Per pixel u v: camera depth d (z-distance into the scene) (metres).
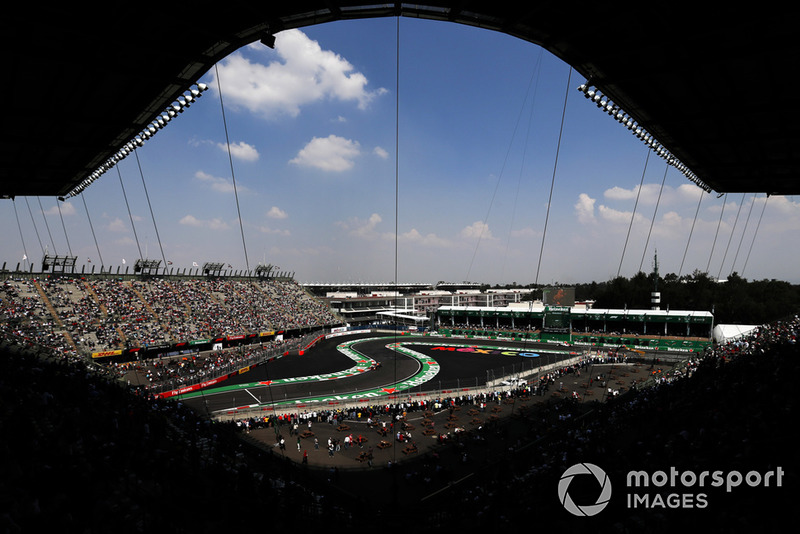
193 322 78.00
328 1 16.03
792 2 13.64
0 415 16.59
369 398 47.97
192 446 20.31
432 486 25.45
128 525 10.95
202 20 16.89
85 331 63.66
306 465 28.19
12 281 69.25
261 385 55.19
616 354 72.56
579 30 17.11
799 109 20.20
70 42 17.39
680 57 17.78
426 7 16.67
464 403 45.81
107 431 19.22
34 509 10.24
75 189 38.41
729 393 24.42
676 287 109.94
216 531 12.52
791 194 34.69
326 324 103.56
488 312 105.88
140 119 25.66
